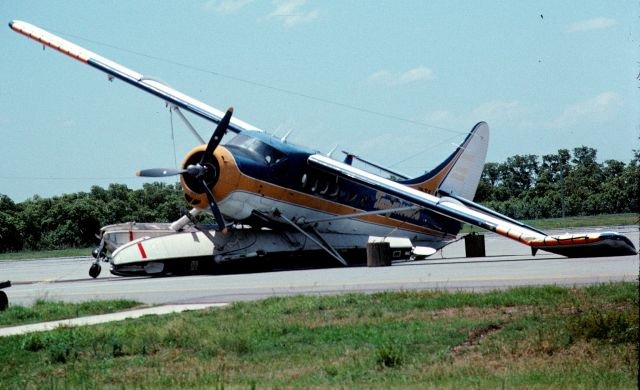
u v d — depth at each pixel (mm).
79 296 36000
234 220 48281
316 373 18812
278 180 47906
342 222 53562
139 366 20641
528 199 165625
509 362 18953
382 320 23891
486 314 24094
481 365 18703
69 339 23141
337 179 52000
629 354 18984
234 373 19375
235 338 22188
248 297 31984
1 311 29969
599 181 178250
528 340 20609
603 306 23797
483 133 62500
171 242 46188
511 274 36031
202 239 46906
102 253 48531
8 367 21172
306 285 35750
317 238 51781
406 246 55312
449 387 16766
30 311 29531
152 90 54281
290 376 18703
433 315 24422
